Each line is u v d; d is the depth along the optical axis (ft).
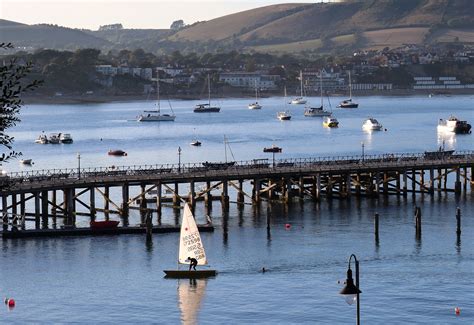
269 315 379.55
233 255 470.39
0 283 424.87
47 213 565.94
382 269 439.22
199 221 558.15
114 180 581.12
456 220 548.72
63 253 474.49
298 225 541.75
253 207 605.73
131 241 498.69
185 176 597.93
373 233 516.32
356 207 599.57
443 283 415.64
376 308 384.06
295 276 430.61
